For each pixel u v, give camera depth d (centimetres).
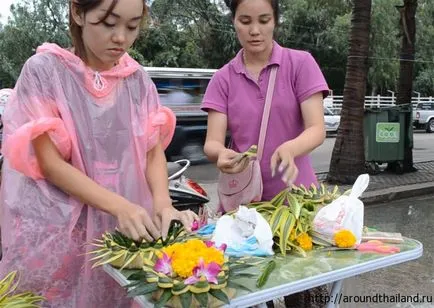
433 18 3134
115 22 155
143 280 131
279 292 136
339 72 3027
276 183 216
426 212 682
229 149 208
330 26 2834
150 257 144
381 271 434
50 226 162
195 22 2602
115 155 169
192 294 124
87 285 167
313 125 204
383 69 2808
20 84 162
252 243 166
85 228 167
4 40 2652
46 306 166
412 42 940
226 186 208
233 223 172
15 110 162
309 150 195
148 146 178
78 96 163
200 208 402
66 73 163
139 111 175
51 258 163
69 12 166
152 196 177
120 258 148
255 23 201
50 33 2584
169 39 2588
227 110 219
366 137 891
